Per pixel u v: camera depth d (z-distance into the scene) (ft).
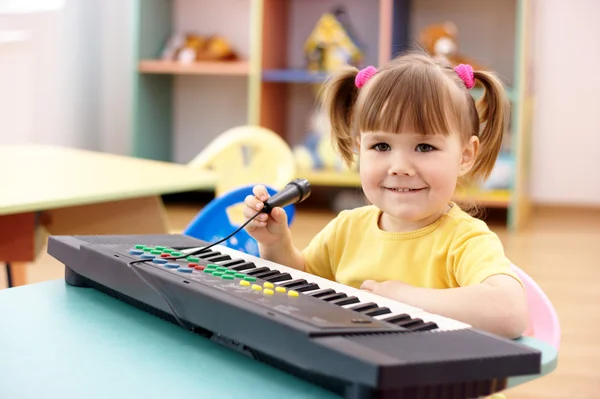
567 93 15.08
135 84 14.93
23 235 6.19
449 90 4.04
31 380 2.71
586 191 15.26
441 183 4.00
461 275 4.04
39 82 14.76
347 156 4.86
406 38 14.83
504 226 13.80
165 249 3.61
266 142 8.66
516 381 2.67
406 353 2.44
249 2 15.61
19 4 14.49
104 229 6.76
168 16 15.65
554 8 14.89
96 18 15.46
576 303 9.53
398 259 4.38
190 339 3.11
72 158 7.68
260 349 2.69
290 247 4.49
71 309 3.44
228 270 3.28
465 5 14.84
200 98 16.25
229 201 5.78
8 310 3.42
